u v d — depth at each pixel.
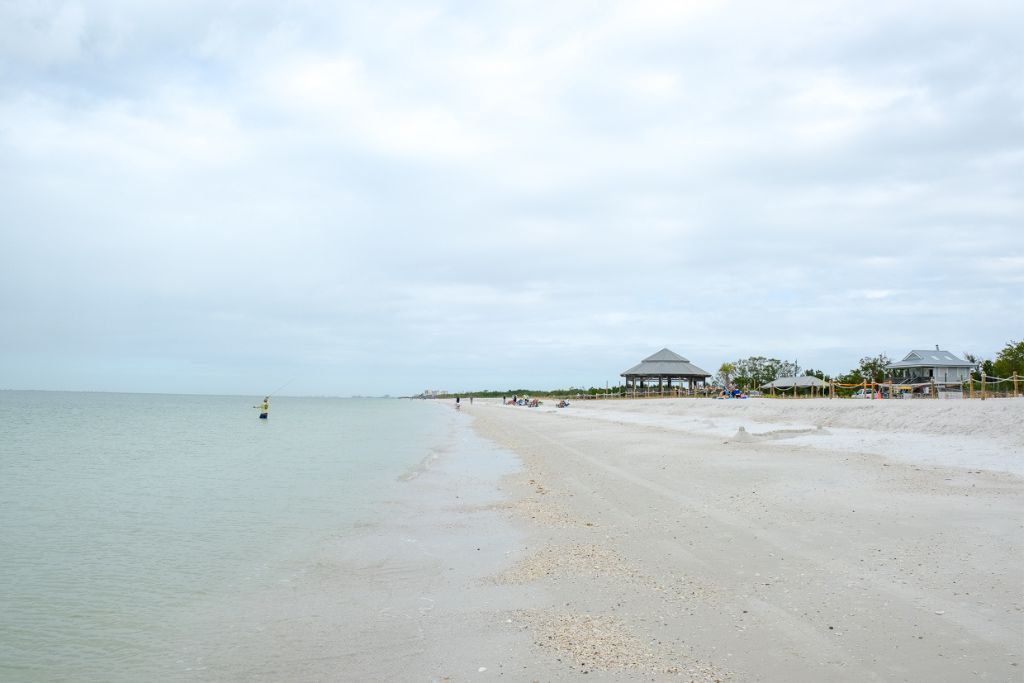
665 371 81.12
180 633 7.04
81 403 112.38
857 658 5.35
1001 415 20.70
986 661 5.15
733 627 6.25
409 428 48.59
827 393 65.38
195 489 16.95
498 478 18.72
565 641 6.25
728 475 14.73
